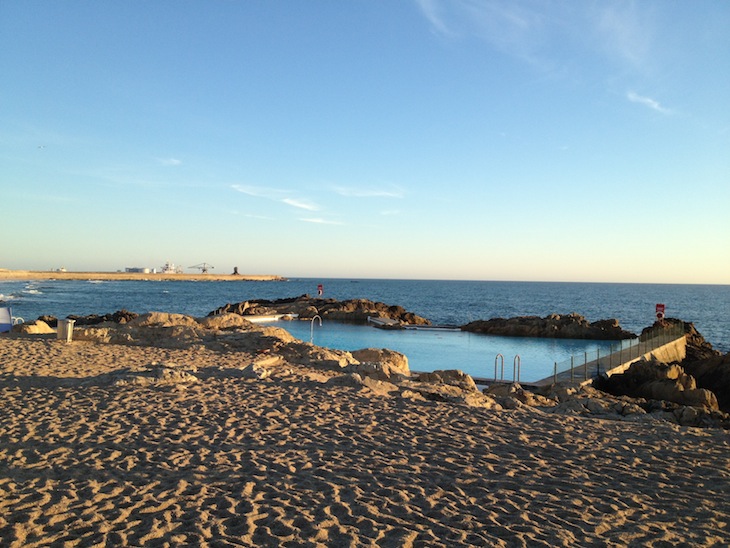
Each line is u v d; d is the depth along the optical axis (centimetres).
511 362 2652
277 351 1745
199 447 725
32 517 494
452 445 783
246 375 1245
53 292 10106
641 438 873
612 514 558
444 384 1432
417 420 917
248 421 865
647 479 672
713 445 841
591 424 960
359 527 503
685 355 3138
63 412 879
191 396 1020
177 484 589
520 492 611
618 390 2011
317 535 479
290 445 752
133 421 839
